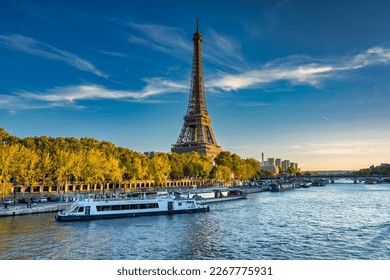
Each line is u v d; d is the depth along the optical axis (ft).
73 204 274.57
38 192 397.80
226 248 183.01
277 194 607.37
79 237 203.41
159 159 537.65
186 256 167.22
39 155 389.60
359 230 234.38
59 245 182.60
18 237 195.72
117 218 278.46
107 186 523.29
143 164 518.78
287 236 213.66
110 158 438.40
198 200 382.22
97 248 178.60
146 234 215.92
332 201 451.12
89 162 404.77
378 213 322.55
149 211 297.33
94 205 270.46
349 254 173.88
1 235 199.52
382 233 224.33
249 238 207.21
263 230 232.53
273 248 184.44
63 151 394.73
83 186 489.26
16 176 340.59
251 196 554.05
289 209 354.95
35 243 184.55
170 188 567.59
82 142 488.02
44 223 241.14
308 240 203.21
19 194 368.07
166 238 204.85
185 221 270.46
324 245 191.83
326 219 283.59
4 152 317.01
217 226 247.50
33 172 354.95
